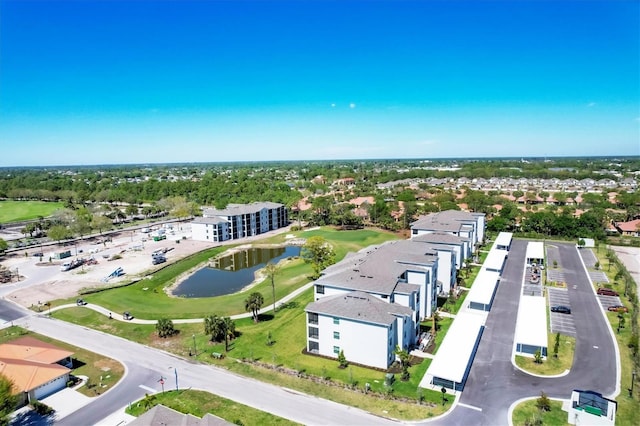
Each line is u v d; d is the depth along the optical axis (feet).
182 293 341.41
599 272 355.15
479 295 281.13
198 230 534.78
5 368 190.39
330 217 605.31
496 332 239.91
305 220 648.79
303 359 212.84
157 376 200.23
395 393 179.22
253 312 263.49
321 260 345.10
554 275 348.59
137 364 212.64
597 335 233.76
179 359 217.15
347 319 205.67
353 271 247.50
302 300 299.17
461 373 181.88
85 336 248.52
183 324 263.70
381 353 199.72
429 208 615.98
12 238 558.15
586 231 476.13
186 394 183.11
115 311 289.12
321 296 240.73
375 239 503.20
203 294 337.72
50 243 517.96
